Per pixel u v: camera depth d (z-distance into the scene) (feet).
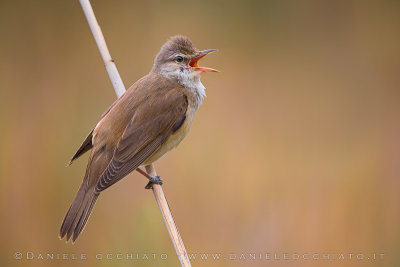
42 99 39.86
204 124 40.47
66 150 36.19
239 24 46.78
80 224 23.98
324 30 48.52
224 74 45.03
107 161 25.16
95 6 44.83
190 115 27.53
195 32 46.16
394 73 46.78
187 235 33.63
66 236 23.90
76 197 24.63
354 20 48.32
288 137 40.60
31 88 40.70
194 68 27.76
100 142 25.46
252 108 42.96
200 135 39.22
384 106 44.29
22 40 43.19
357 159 38.73
